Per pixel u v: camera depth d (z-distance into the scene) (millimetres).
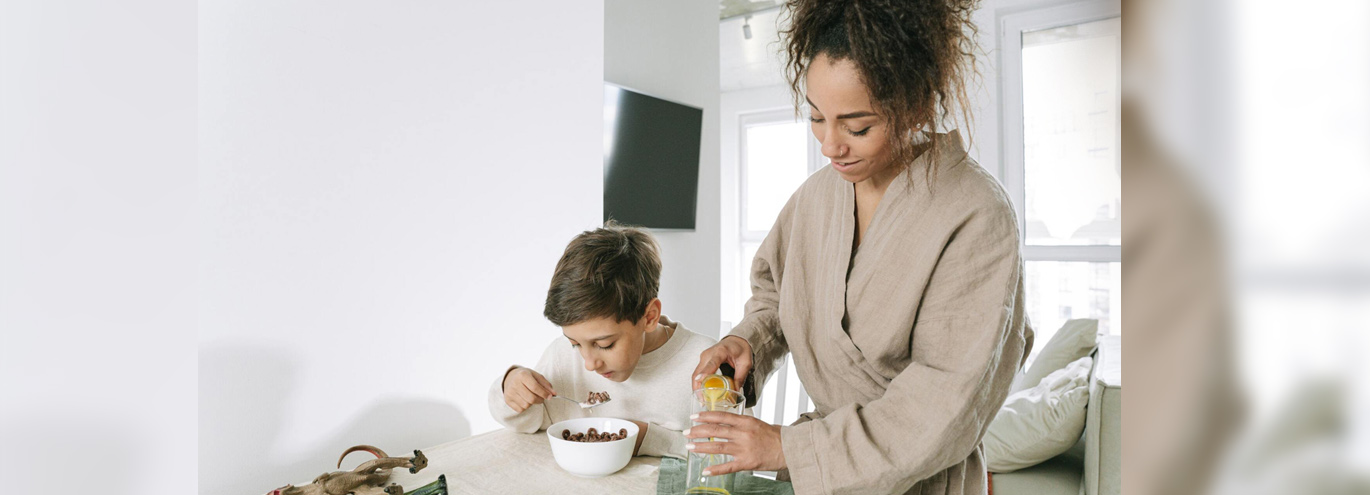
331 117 1191
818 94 671
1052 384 1979
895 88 635
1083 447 2068
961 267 743
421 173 1336
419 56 1329
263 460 1118
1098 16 2898
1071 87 2979
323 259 1186
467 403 1438
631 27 2500
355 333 1238
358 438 1248
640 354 1195
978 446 903
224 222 1059
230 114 1062
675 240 2732
